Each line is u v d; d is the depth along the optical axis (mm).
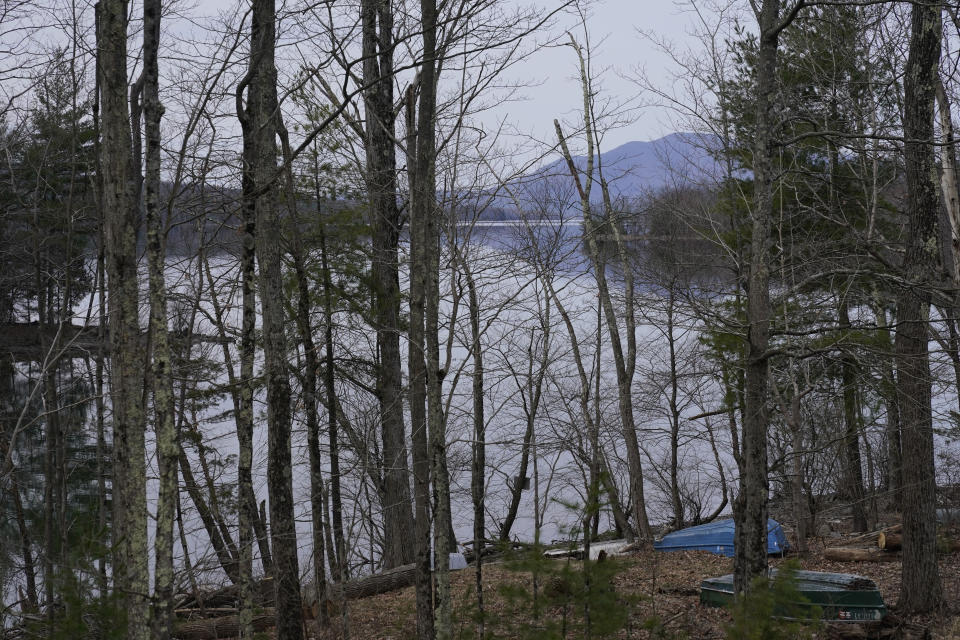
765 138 10289
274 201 10352
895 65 14102
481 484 14812
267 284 10375
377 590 14875
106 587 8078
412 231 9906
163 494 7055
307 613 12953
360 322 15883
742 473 11203
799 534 16406
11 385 18422
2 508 14758
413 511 16562
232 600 13781
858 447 19422
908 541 11875
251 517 13023
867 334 13555
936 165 12086
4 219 14312
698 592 13164
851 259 13305
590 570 7996
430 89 9773
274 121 10328
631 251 19969
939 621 11258
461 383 19250
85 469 16922
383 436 16344
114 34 7484
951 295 10977
